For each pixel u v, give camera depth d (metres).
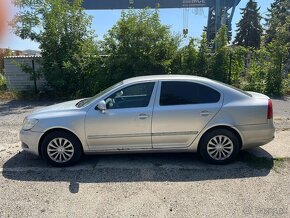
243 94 5.54
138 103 5.41
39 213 3.94
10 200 4.29
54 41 14.09
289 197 4.27
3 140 7.25
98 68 14.09
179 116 5.32
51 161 5.47
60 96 14.25
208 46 15.47
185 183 4.75
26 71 14.48
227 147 5.44
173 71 14.59
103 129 5.36
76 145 5.44
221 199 4.23
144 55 13.81
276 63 14.82
